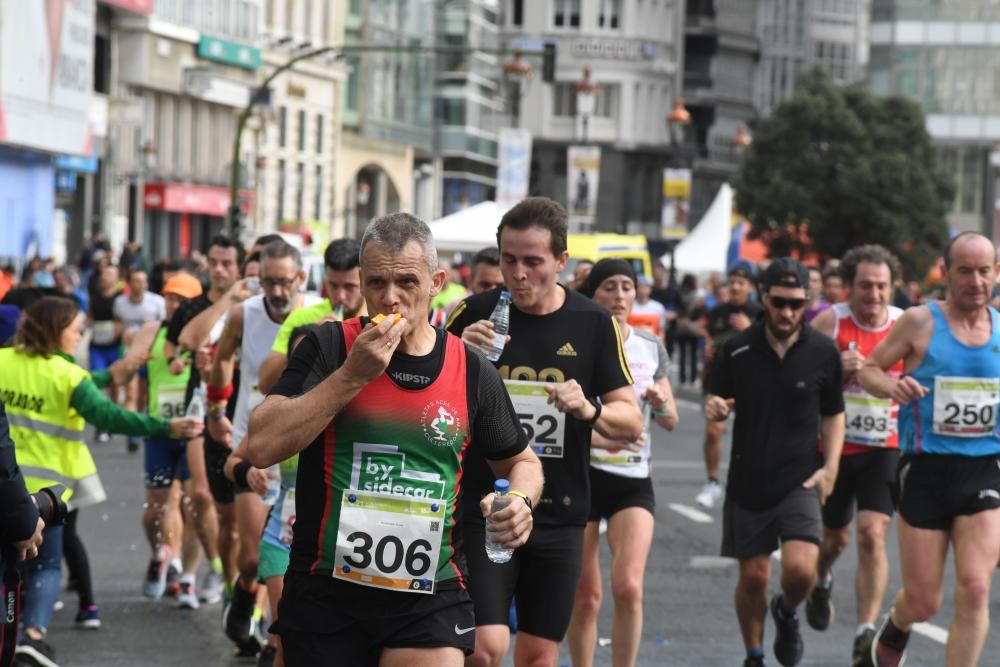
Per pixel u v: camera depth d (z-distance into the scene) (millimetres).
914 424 14211
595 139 166125
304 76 112000
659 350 15062
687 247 82438
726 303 33562
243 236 62500
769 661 16516
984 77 150125
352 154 119875
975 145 150375
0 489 9977
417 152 134500
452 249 52406
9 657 10289
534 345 12055
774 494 15438
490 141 144250
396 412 9164
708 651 16781
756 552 15539
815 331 15633
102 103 85812
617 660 13797
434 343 9328
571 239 56844
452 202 139625
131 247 66438
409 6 129375
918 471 14156
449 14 136125
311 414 8859
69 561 17406
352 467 9141
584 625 13867
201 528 18719
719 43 187500
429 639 9156
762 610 15742
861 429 17078
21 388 15398
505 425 9492
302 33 111438
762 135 110688
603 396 12062
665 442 39812
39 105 70438
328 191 116562
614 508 14172
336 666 9117
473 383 9359
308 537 9188
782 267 15344
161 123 95188
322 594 9141
